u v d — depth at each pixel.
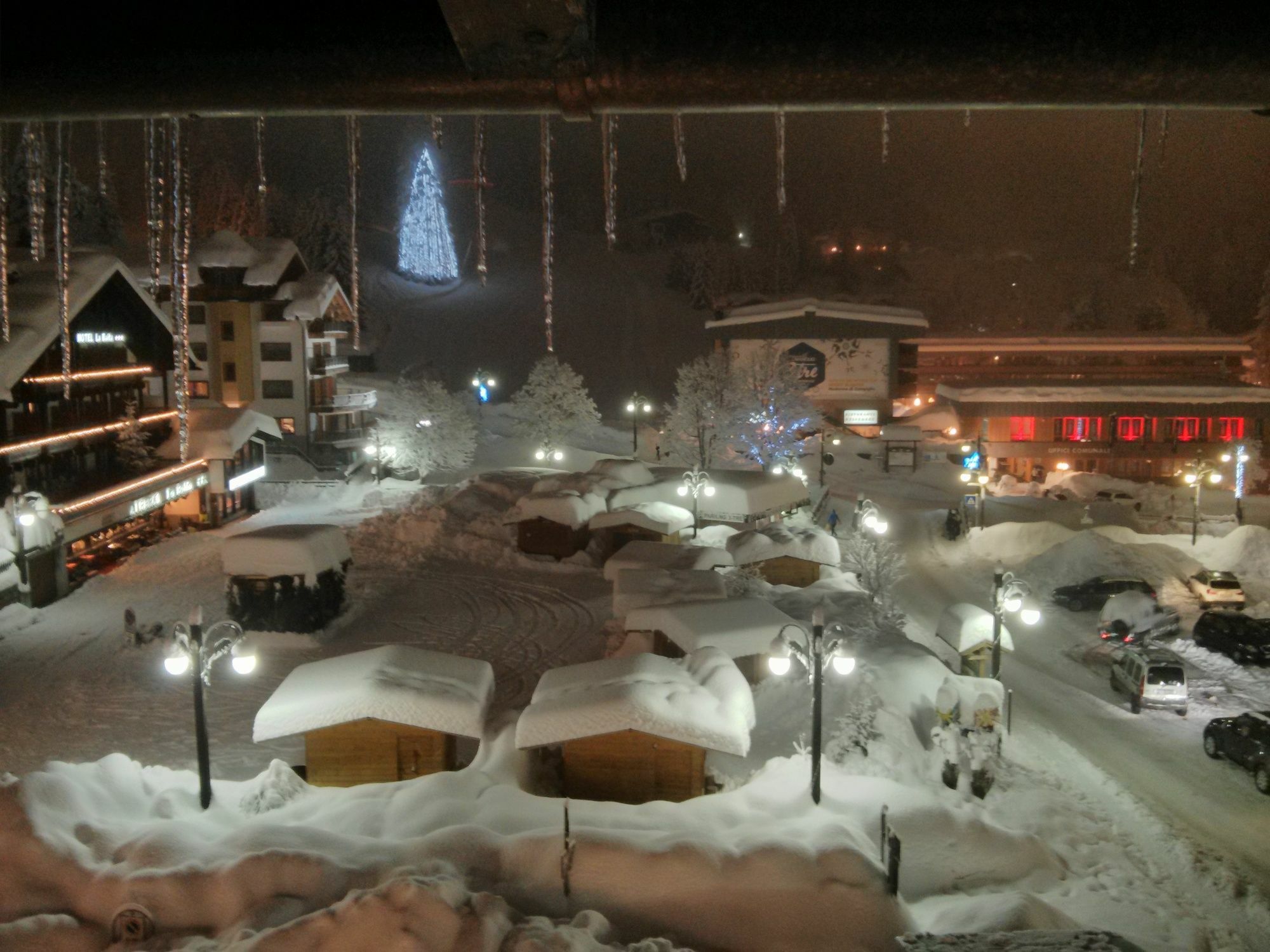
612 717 20.11
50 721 26.55
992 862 18.33
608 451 79.56
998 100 2.50
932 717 25.80
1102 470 77.88
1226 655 33.81
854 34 2.38
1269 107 2.50
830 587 38.00
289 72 2.63
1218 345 93.06
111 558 43.28
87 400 44.12
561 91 2.54
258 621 33.81
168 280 66.88
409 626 36.06
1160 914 17.23
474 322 131.38
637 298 141.38
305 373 67.94
